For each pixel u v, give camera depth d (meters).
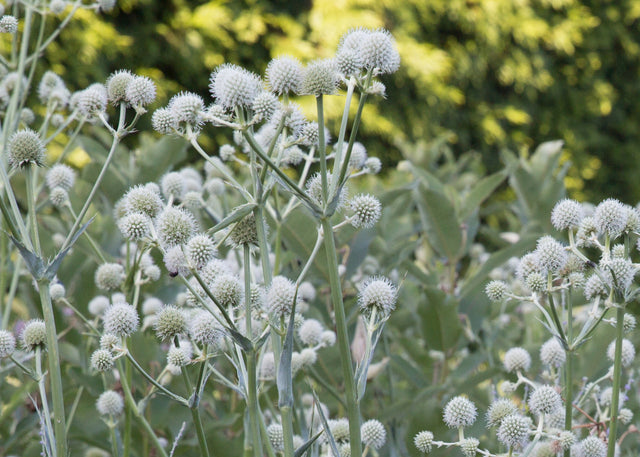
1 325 4.89
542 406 3.25
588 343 4.93
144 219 3.16
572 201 3.44
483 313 5.85
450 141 17.69
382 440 3.62
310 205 2.77
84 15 12.98
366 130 15.41
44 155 3.22
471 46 17.91
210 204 5.67
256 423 2.83
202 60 14.70
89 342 5.36
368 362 2.88
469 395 4.96
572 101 19.67
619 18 20.17
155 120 3.05
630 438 4.79
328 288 5.71
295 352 4.18
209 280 3.14
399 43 16.23
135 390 4.88
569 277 3.46
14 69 5.32
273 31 15.46
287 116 2.95
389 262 6.65
